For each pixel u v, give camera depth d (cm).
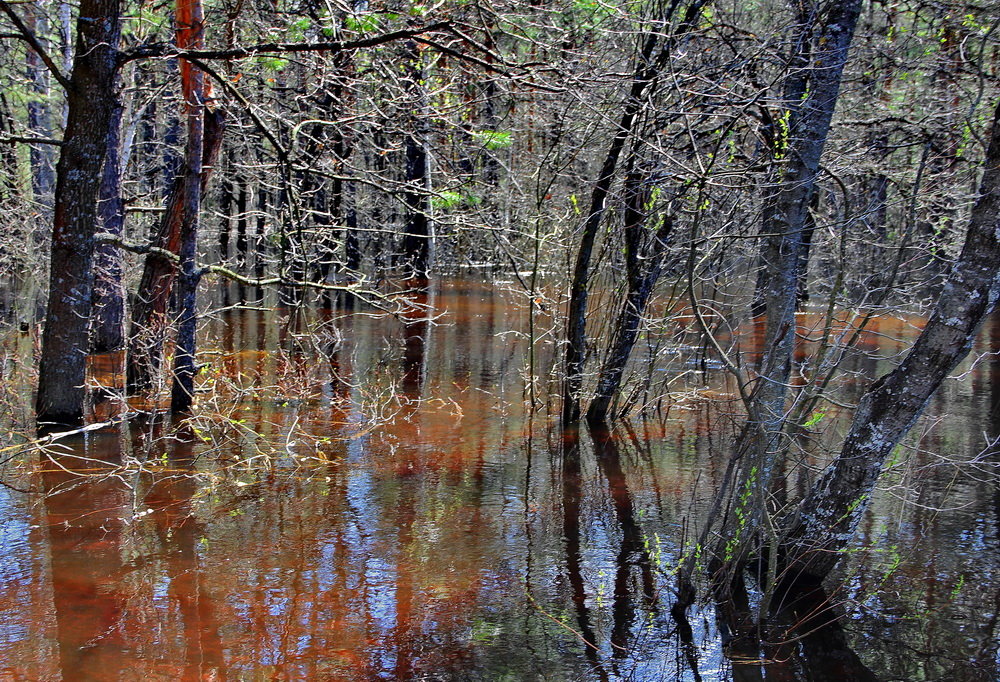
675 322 1087
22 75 1595
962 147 707
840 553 536
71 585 548
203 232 1886
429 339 1491
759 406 527
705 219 807
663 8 820
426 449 861
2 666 450
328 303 1944
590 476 779
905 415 519
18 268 1898
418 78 1108
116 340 1280
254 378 1142
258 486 745
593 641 488
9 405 983
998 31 696
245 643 479
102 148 867
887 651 479
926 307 730
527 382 1077
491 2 832
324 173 974
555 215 1097
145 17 1155
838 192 762
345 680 444
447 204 1052
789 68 587
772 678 453
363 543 620
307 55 1018
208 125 1011
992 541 621
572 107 936
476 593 543
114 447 850
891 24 736
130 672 446
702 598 538
